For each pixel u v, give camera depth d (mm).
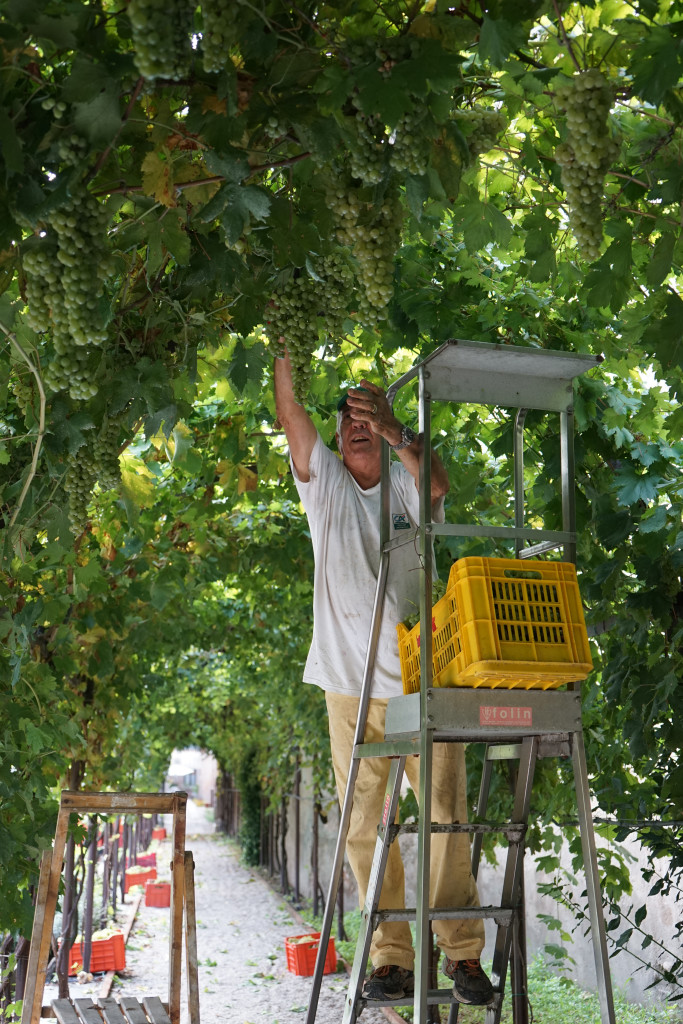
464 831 3875
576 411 4762
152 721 15227
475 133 3266
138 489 5379
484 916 3771
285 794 16484
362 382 3748
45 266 2436
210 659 14148
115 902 15273
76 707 7789
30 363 3135
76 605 6758
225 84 2496
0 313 3209
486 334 4816
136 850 22562
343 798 4418
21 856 4926
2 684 4805
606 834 5691
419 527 3562
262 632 10602
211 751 31859
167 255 3309
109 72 2256
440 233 4680
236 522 7574
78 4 2270
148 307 3361
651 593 4496
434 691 3348
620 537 4559
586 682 5867
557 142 3463
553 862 5980
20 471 3967
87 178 2385
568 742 3812
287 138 2725
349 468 4473
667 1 2826
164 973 10562
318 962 4129
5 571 4508
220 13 2344
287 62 2586
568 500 3836
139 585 7137
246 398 5215
